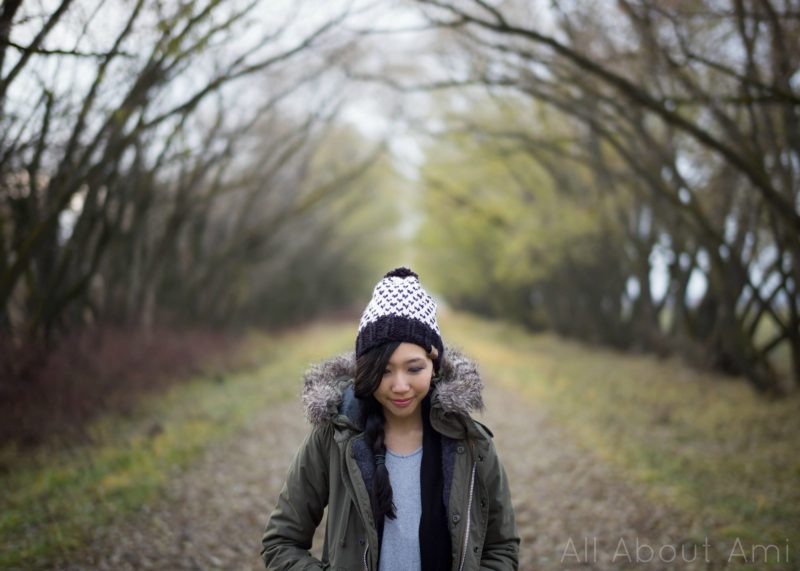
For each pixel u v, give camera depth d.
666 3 7.83
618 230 17.61
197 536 4.94
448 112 17.56
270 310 27.67
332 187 18.52
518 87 10.35
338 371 2.13
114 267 12.32
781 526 4.98
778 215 9.23
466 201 21.92
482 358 17.80
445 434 1.97
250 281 22.94
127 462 6.62
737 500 5.58
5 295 7.79
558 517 5.45
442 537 1.94
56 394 8.07
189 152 10.41
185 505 5.58
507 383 13.20
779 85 8.09
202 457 7.09
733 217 12.82
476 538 1.95
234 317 22.12
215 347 15.36
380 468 1.91
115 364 10.26
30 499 5.57
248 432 8.45
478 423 2.05
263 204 21.11
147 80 6.79
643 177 10.66
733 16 7.60
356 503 1.91
